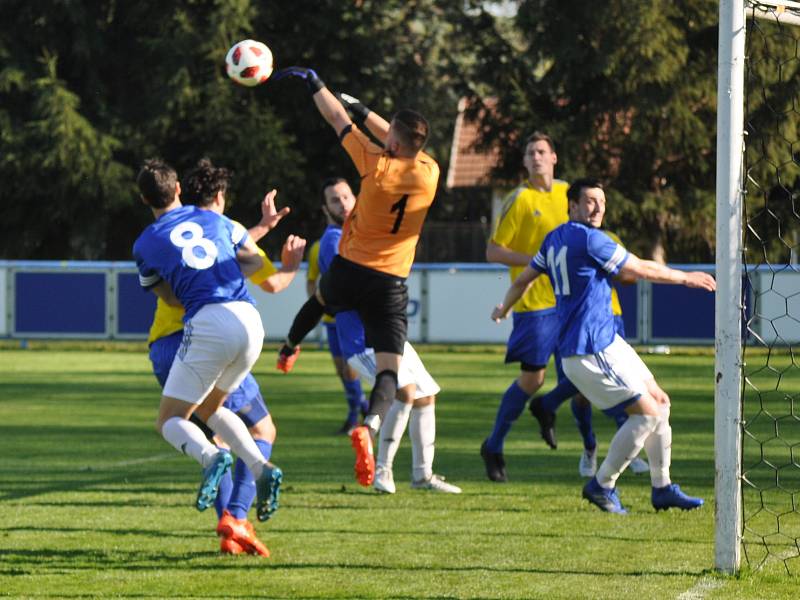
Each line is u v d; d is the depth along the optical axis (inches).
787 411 1106.1
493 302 1910.7
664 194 2746.1
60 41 2888.8
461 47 3331.7
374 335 563.2
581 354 586.9
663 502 602.9
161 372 552.1
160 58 2871.6
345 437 960.3
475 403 1222.3
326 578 479.8
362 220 562.6
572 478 757.3
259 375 1537.9
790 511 614.5
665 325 1847.9
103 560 514.0
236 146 2824.8
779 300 1710.1
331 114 575.8
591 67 2647.6
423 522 604.1
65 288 1990.7
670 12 2696.9
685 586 463.8
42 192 2878.9
